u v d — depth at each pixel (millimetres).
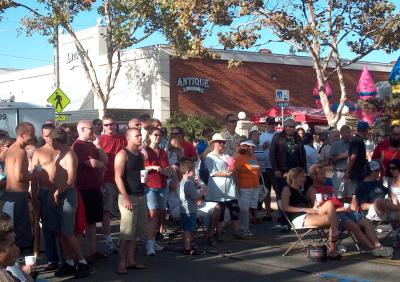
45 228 8336
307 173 10688
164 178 9906
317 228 9273
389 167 10430
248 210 11086
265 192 12703
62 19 24953
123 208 8430
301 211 9414
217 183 10609
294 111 25359
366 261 9008
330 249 9141
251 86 31266
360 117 24328
